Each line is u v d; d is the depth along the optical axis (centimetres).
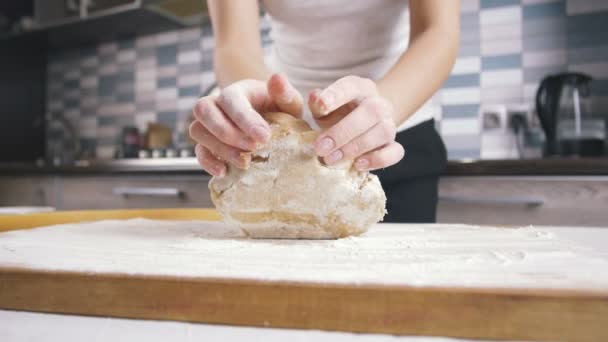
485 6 204
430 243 87
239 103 83
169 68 256
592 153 177
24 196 209
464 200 159
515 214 158
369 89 88
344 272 62
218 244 88
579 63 194
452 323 52
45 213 122
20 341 53
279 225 97
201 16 236
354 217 96
